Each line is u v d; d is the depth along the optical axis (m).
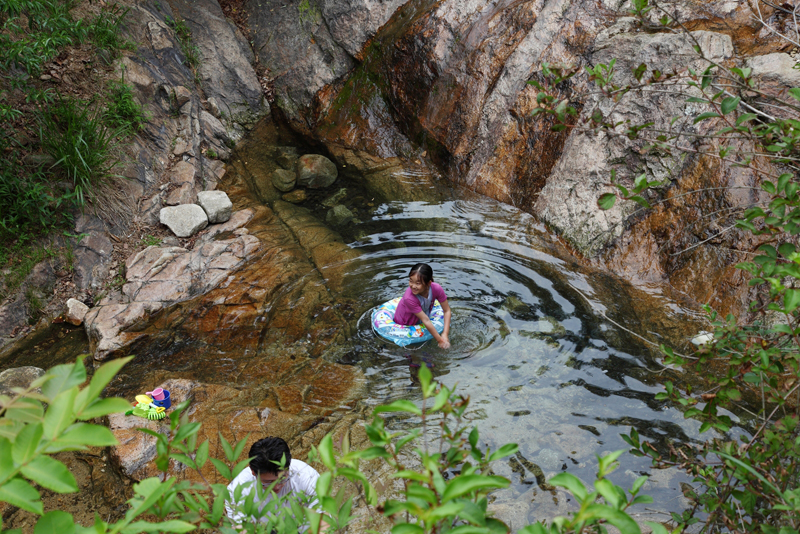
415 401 4.58
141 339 5.48
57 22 7.24
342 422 4.39
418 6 8.85
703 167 5.88
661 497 3.55
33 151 6.36
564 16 7.59
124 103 7.25
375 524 3.44
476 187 7.67
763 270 2.31
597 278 6.00
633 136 2.99
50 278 5.97
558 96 7.18
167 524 1.15
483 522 1.23
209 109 8.87
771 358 2.50
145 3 8.81
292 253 6.58
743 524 2.34
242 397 4.73
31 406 1.08
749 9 6.55
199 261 6.36
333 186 7.96
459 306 5.68
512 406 4.43
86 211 6.41
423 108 8.38
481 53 8.02
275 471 3.01
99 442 1.01
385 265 6.37
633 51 6.77
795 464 2.34
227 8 10.31
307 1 9.73
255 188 7.88
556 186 6.87
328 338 5.42
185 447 1.75
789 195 2.27
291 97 9.41
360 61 9.09
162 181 7.36
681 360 2.85
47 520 1.03
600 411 4.33
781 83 5.63
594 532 1.75
